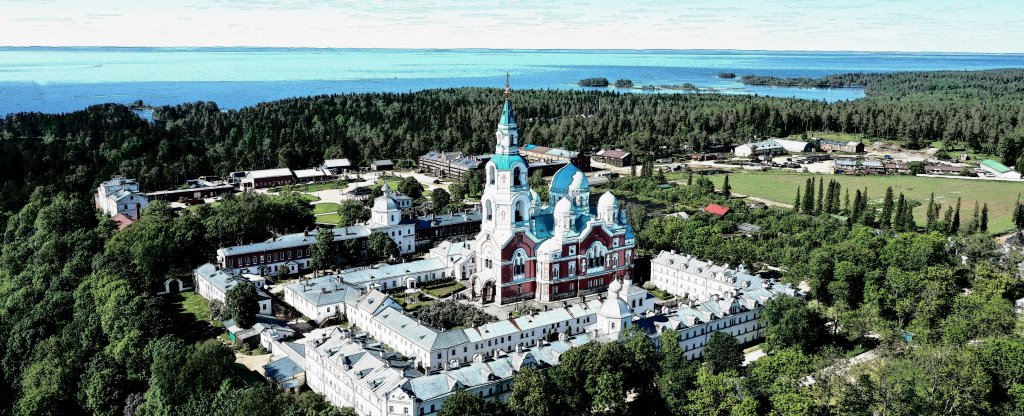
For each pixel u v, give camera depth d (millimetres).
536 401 178750
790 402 173500
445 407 173500
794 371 185375
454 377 190250
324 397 194875
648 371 197625
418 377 189250
